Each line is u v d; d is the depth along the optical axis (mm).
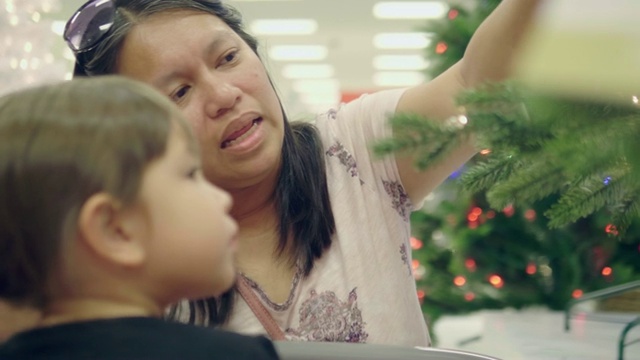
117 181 589
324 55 9617
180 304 1022
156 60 1022
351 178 1097
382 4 7273
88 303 606
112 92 626
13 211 592
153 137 612
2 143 600
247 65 1043
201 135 1013
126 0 1069
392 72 10688
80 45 1082
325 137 1133
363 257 1062
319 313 1031
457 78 1019
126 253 596
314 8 7359
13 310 622
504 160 680
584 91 586
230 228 650
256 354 609
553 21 601
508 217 2316
